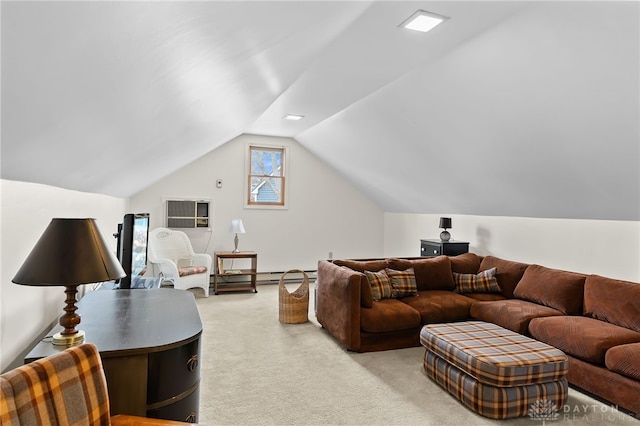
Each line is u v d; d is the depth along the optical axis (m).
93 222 1.50
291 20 1.47
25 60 0.62
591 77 2.55
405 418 2.50
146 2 0.67
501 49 2.75
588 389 2.78
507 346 2.78
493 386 2.51
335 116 5.09
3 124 0.84
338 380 3.03
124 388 1.52
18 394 0.99
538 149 3.48
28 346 1.69
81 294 2.56
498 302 3.84
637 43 2.19
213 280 6.42
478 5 2.36
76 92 0.90
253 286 6.08
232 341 3.85
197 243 6.37
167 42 0.94
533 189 4.09
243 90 2.33
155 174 4.34
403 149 4.89
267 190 6.86
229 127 3.84
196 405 1.75
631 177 3.12
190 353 1.69
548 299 3.66
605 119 2.78
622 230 3.71
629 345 2.65
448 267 4.61
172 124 2.07
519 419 2.51
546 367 2.57
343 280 3.73
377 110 4.40
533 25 2.45
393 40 2.84
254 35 1.38
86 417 1.16
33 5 0.49
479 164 4.24
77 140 1.30
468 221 5.60
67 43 0.65
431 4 2.36
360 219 7.46
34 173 1.45
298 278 7.01
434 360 3.02
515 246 4.86
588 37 2.32
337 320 3.83
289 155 6.93
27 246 1.64
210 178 6.44
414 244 6.76
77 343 1.53
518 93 3.04
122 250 2.70
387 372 3.19
